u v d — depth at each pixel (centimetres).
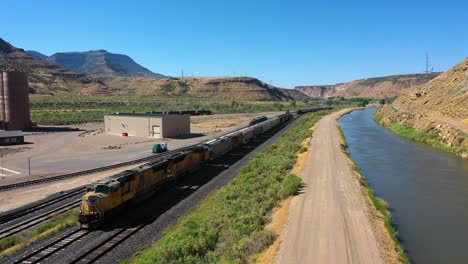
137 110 18525
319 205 3133
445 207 3450
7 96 10519
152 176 3825
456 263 2316
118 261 2311
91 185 3062
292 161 5234
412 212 3312
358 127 11706
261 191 3625
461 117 8206
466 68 11956
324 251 2223
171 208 3400
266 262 2103
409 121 9950
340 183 3909
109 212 3039
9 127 10644
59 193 4000
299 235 2477
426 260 2361
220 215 2962
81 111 17588
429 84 14062
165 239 2553
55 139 8806
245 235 2505
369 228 2614
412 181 4453
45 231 2862
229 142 6581
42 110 18100
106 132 9750
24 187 4309
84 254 2364
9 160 6131
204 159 5328
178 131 9281
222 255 2219
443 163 5519
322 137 8062
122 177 3306
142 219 3120
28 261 2291
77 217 3098
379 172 4966
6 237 2742
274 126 10994
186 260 2111
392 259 2197
